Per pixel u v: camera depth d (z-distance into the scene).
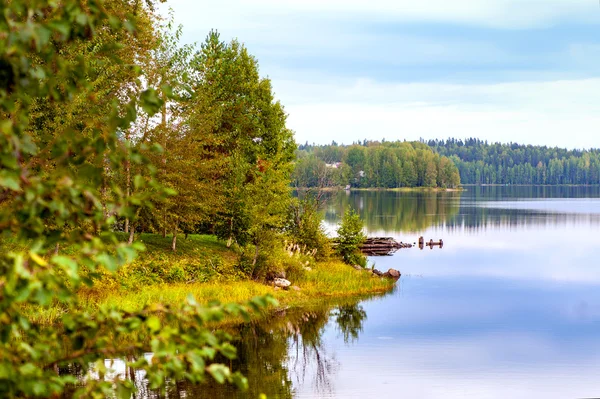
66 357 4.12
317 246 38.66
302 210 40.25
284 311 26.06
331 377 16.20
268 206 30.16
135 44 25.55
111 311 4.10
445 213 106.25
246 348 19.28
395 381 16.11
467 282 36.25
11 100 3.76
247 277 29.62
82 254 3.55
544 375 17.14
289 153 46.59
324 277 33.03
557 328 23.78
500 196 194.62
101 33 20.73
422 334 22.23
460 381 16.34
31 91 3.91
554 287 34.50
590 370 17.78
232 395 13.90
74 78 4.12
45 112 16.73
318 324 23.61
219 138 32.31
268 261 30.23
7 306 3.26
